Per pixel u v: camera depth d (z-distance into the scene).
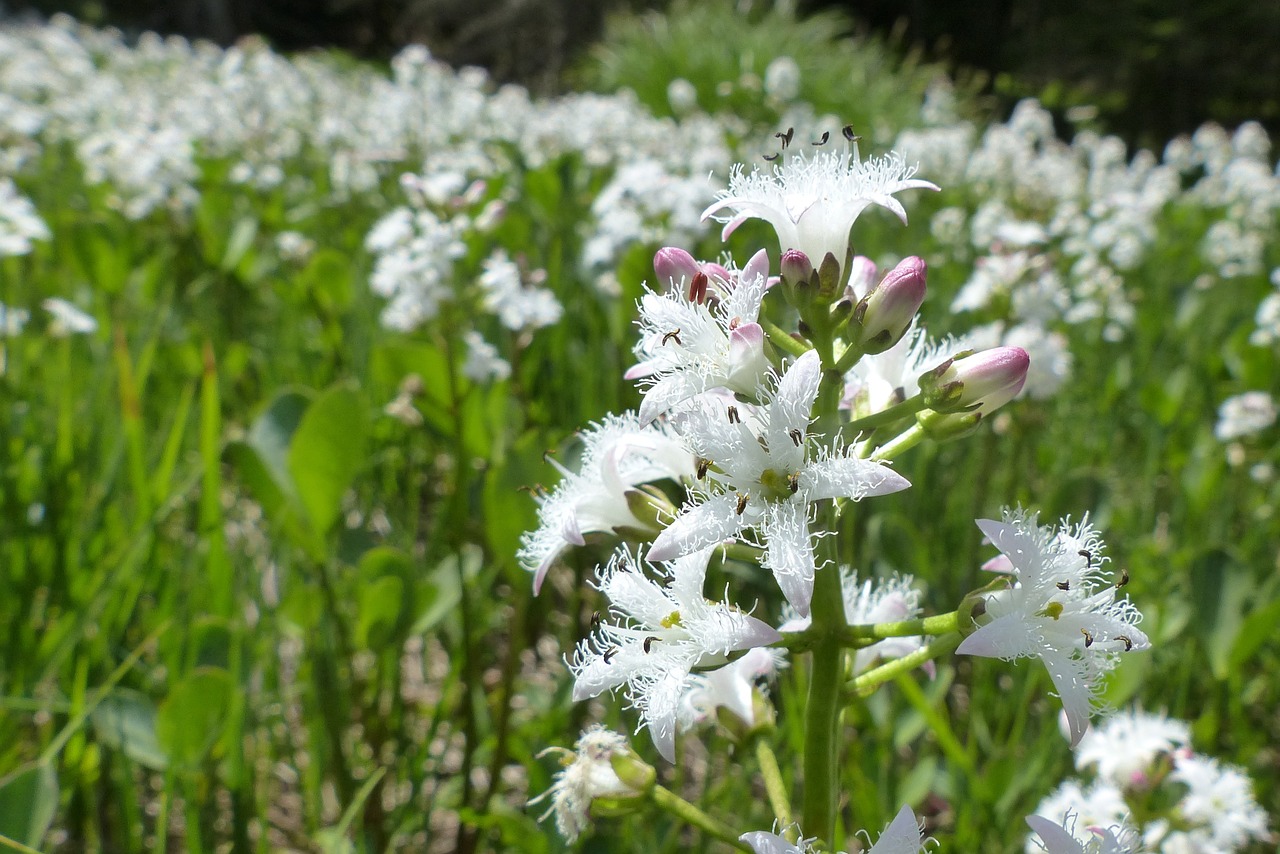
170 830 0.27
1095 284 0.55
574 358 0.43
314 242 0.58
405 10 3.02
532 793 0.25
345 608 0.30
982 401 0.18
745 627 0.17
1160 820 0.22
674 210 0.41
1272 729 0.32
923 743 0.29
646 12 2.19
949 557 0.35
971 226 0.68
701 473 0.18
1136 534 0.38
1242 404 0.41
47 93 1.11
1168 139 2.52
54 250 0.53
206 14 2.79
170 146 0.58
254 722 0.26
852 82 1.33
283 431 0.28
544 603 0.33
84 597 0.27
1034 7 2.87
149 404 0.41
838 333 0.18
